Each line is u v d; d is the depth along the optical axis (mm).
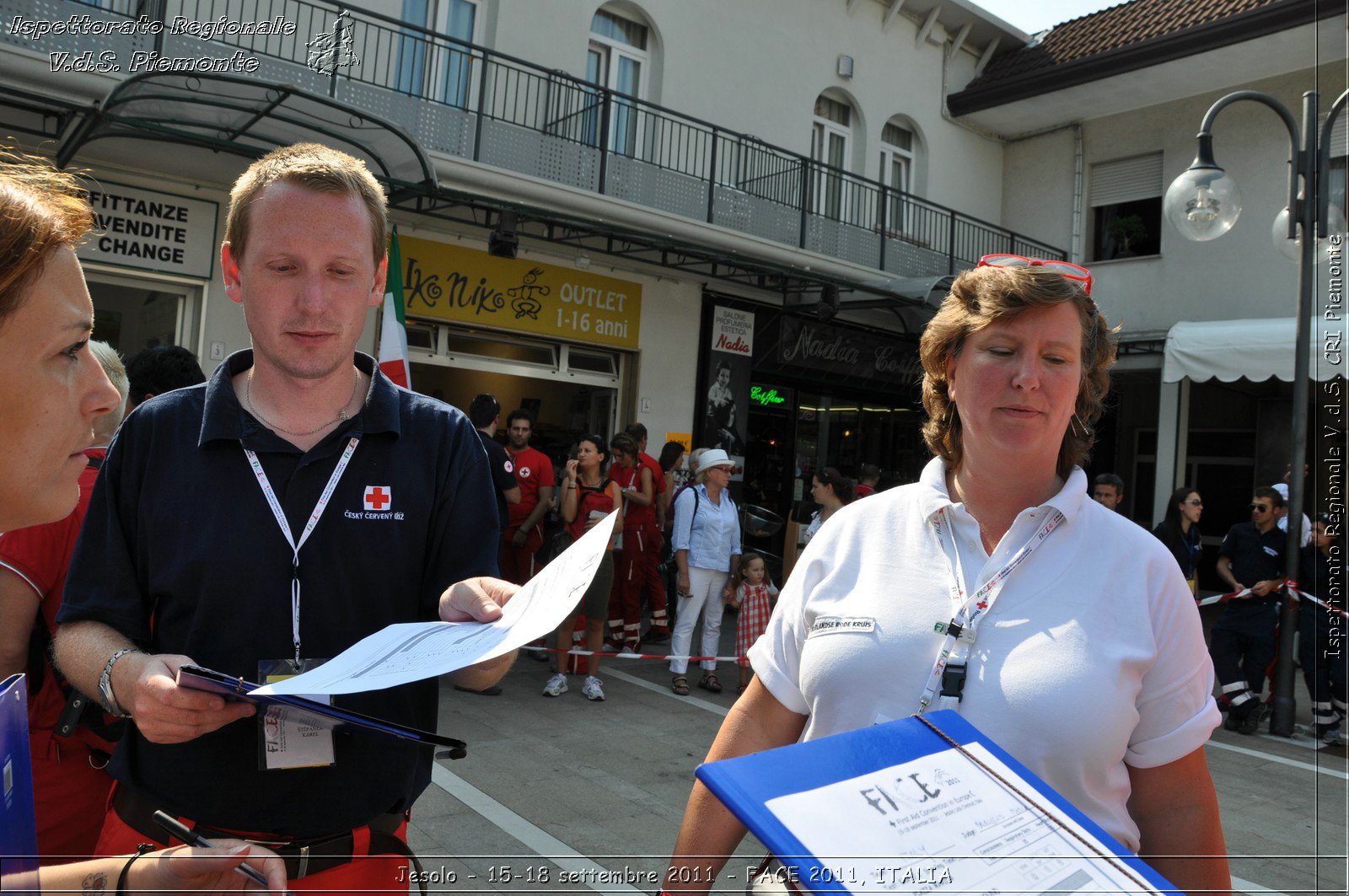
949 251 13312
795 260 11617
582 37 10828
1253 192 13023
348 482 1518
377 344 8836
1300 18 11391
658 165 11039
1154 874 1002
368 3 9281
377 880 1504
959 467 1644
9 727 937
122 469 1486
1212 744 6230
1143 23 13812
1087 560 1425
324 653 1463
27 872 915
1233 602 6785
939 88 14938
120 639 1392
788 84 12883
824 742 1132
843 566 1571
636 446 7410
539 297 10328
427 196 8320
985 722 1323
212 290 8195
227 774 1412
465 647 1203
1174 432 13312
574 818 4000
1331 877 3898
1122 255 14461
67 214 1013
